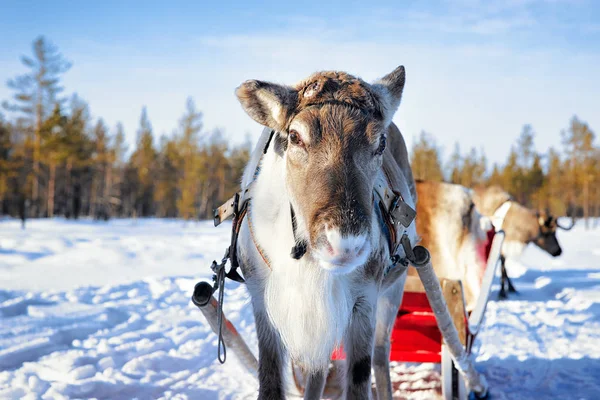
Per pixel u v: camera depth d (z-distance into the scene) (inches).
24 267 517.7
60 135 1931.6
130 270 507.2
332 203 88.9
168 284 390.3
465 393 169.8
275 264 108.8
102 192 2942.9
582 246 943.0
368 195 93.8
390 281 138.6
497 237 200.4
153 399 171.8
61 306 305.7
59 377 187.5
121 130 2930.6
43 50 1952.5
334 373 166.7
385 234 116.8
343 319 108.3
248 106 103.4
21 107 1963.6
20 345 217.6
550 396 182.5
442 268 209.5
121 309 303.0
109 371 192.9
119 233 1111.6
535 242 553.9
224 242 845.8
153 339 243.3
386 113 103.1
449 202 212.4
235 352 145.6
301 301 105.2
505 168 2731.3
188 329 261.7
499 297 402.6
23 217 1296.8
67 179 2374.5
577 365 217.2
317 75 105.8
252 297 117.8
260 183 114.0
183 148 2174.0
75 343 230.7
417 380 198.8
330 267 88.5
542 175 2635.3
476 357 231.6
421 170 2425.0
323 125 95.6
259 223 111.0
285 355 118.1
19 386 172.2
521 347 248.1
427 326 170.7
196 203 2154.3
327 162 93.3
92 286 379.9
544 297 403.9
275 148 109.6
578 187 2365.9
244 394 178.2
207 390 180.7
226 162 2655.0
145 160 2618.1
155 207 2999.5
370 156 97.0
